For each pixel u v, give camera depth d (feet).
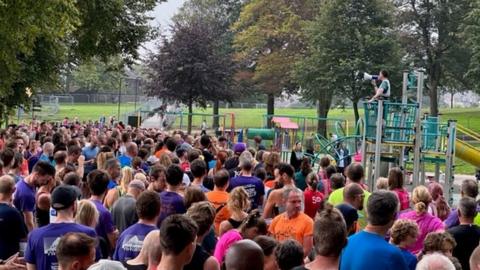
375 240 16.62
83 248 14.15
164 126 148.46
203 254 16.28
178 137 49.73
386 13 166.61
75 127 75.82
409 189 67.51
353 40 162.50
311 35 169.89
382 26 166.91
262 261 12.89
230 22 244.42
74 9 60.13
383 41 159.74
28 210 25.54
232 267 12.73
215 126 172.35
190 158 36.11
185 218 14.30
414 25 204.74
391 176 29.66
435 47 201.46
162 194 24.30
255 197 29.99
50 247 18.25
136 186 24.35
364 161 64.08
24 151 47.24
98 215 21.29
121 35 99.71
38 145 48.03
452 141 65.67
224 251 19.38
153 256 15.65
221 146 54.90
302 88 181.78
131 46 101.45
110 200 26.99
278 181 28.91
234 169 37.91
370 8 164.55
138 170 33.88
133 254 19.06
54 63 88.58
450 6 197.57
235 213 21.93
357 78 161.27
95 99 312.29
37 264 18.37
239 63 177.88
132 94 329.11
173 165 24.52
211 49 159.43
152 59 159.22
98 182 22.81
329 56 163.84
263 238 16.85
